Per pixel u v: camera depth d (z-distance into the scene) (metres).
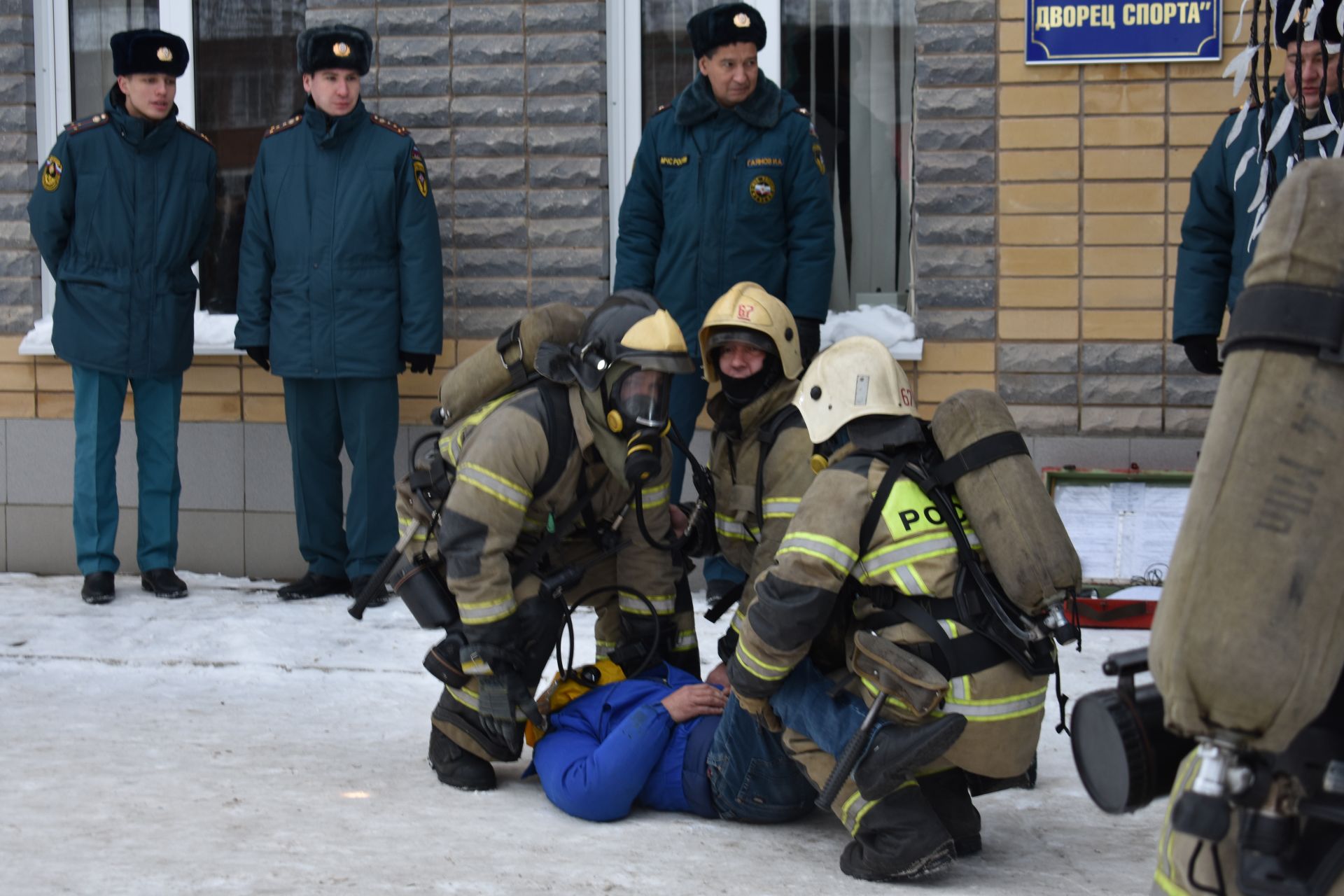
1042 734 4.81
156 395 6.85
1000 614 3.29
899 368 3.60
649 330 3.92
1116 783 1.71
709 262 6.12
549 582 4.11
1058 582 3.24
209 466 7.25
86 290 6.64
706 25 5.98
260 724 5.00
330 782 4.31
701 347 4.13
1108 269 6.50
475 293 7.06
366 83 7.09
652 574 4.30
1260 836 1.56
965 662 3.30
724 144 6.12
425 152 7.07
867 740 3.29
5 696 5.33
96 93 7.66
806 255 6.09
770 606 3.36
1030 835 3.88
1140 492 6.21
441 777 4.30
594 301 6.99
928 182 6.61
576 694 4.20
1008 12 6.48
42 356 7.38
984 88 6.54
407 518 4.32
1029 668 3.30
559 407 4.01
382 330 6.53
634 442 3.92
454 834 3.79
